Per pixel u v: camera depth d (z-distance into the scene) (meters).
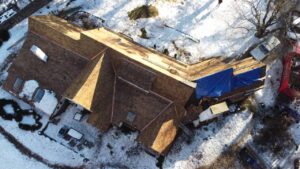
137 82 55.38
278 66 62.78
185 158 58.69
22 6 65.69
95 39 54.41
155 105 55.47
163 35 63.84
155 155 58.44
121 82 56.34
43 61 57.94
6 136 59.78
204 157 58.78
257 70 58.44
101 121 56.22
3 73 62.81
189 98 55.66
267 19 64.38
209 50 63.22
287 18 64.19
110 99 56.53
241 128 59.97
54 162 58.66
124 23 64.50
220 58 62.97
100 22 64.62
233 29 64.31
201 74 57.00
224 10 65.25
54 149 59.06
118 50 54.22
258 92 61.56
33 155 58.94
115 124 57.03
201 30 64.12
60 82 57.66
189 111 58.22
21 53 58.84
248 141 59.47
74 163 58.59
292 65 61.75
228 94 58.69
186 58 62.75
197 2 65.62
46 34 57.59
